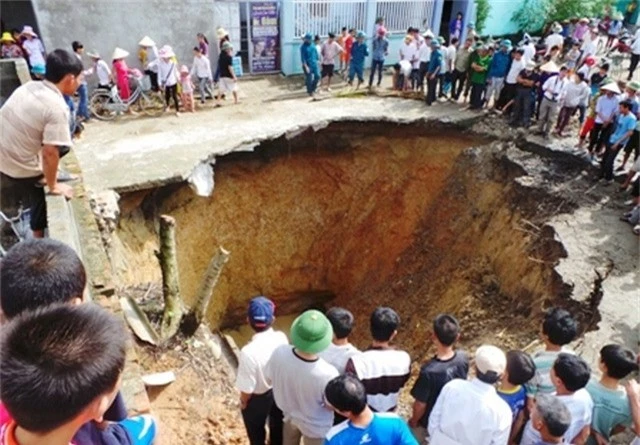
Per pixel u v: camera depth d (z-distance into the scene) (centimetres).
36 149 488
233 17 1598
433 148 1462
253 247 1515
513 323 1043
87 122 1319
